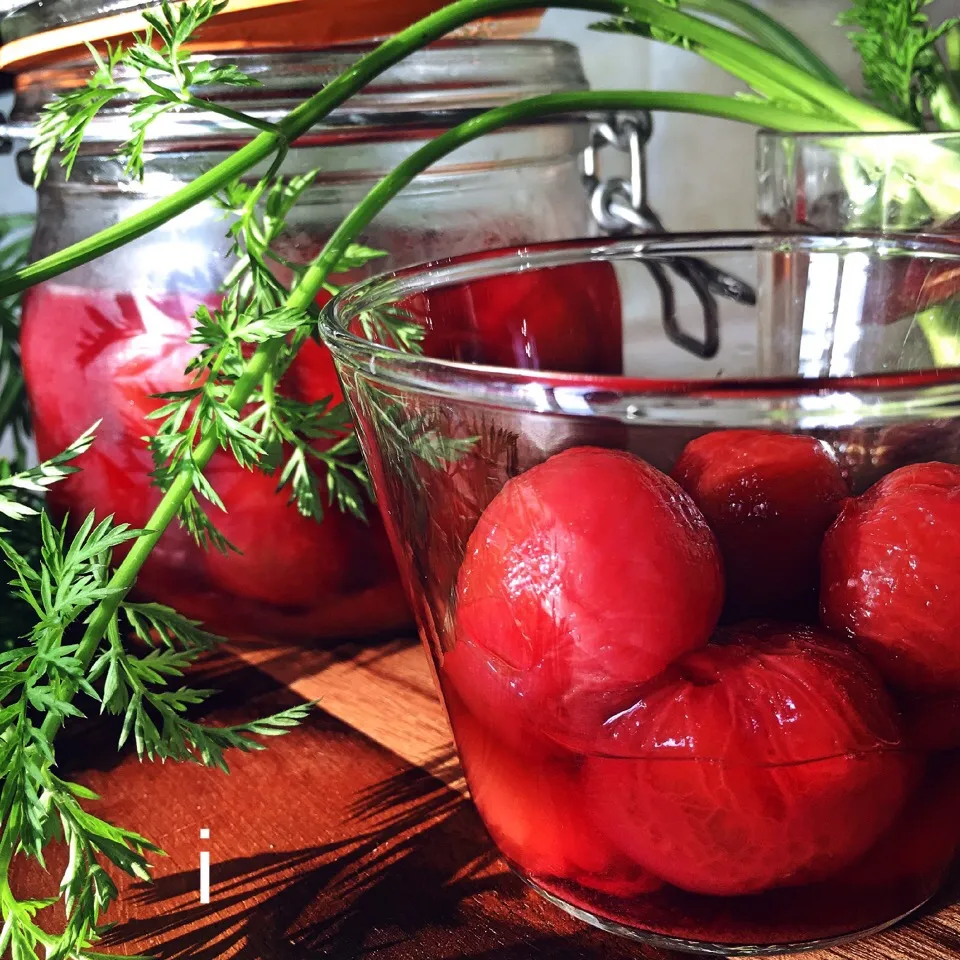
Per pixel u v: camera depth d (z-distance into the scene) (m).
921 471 0.17
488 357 0.25
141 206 0.27
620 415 0.16
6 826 0.20
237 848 0.23
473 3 0.24
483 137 0.28
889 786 0.17
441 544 0.19
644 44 0.46
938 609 0.16
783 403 0.16
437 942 0.20
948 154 0.27
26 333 0.29
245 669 0.29
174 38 0.21
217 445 0.23
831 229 0.30
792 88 0.29
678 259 0.28
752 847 0.17
